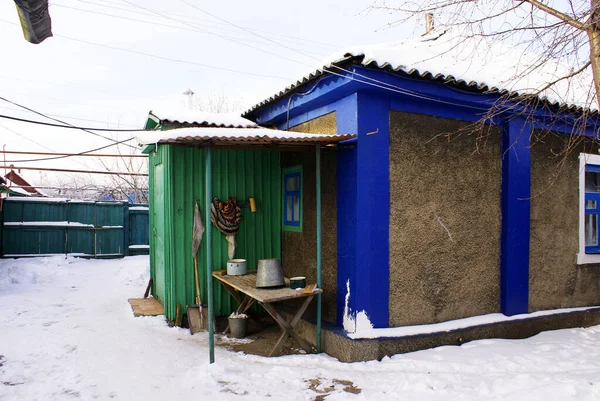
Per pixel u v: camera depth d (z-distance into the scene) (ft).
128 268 35.17
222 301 20.40
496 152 18.45
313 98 17.15
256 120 23.25
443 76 15.52
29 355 15.43
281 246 21.71
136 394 12.48
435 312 16.83
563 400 11.16
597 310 20.54
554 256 19.84
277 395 12.52
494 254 18.35
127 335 17.85
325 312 17.38
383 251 15.76
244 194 21.11
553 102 17.75
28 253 38.55
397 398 12.09
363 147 15.47
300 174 19.84
